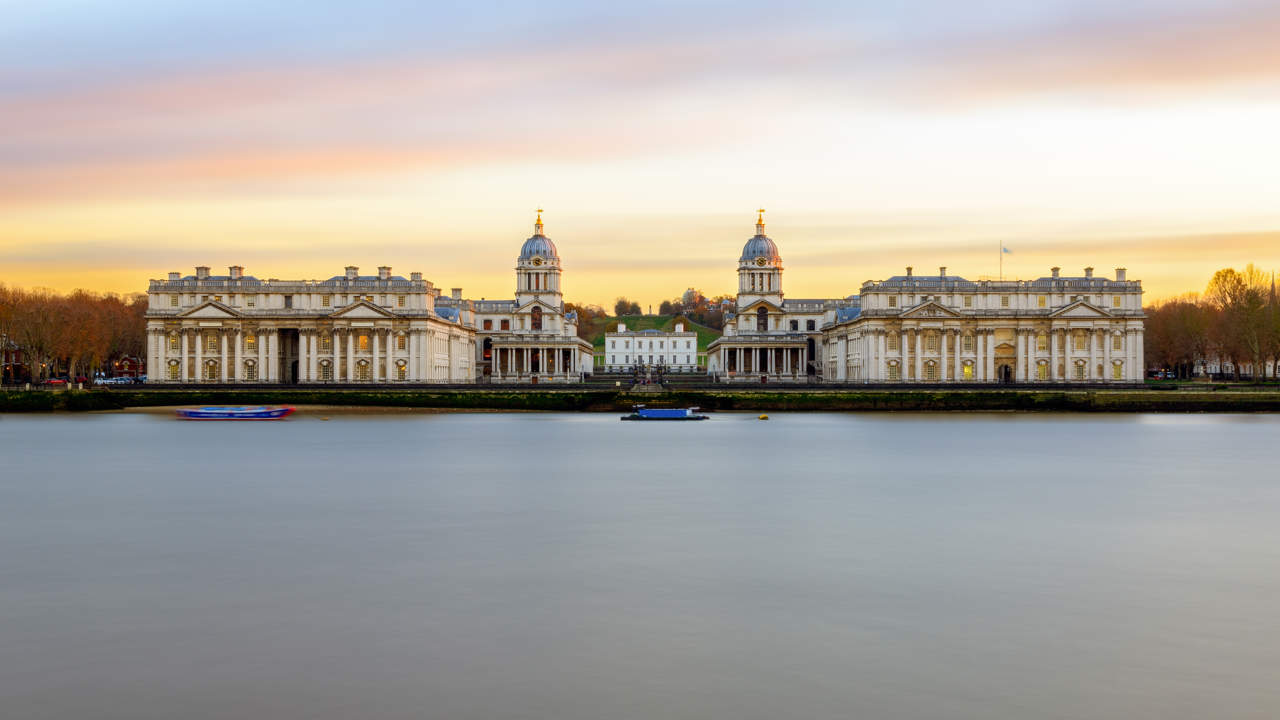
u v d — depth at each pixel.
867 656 44.41
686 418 185.50
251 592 54.84
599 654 44.59
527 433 152.00
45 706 39.09
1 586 56.28
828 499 86.06
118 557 63.28
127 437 144.12
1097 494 89.00
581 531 71.50
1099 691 40.47
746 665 43.25
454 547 66.06
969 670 42.75
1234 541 68.44
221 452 122.75
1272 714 38.31
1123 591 55.12
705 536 69.75
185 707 38.94
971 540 68.56
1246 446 130.38
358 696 39.91
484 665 43.25
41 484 94.75
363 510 80.31
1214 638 47.00
